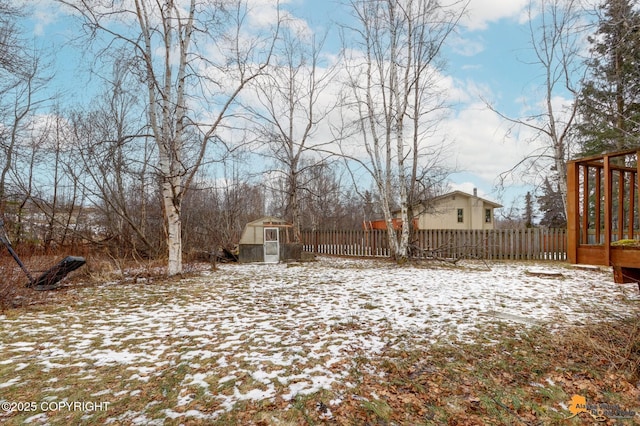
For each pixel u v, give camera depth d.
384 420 2.47
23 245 11.45
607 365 3.31
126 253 11.97
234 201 19.67
